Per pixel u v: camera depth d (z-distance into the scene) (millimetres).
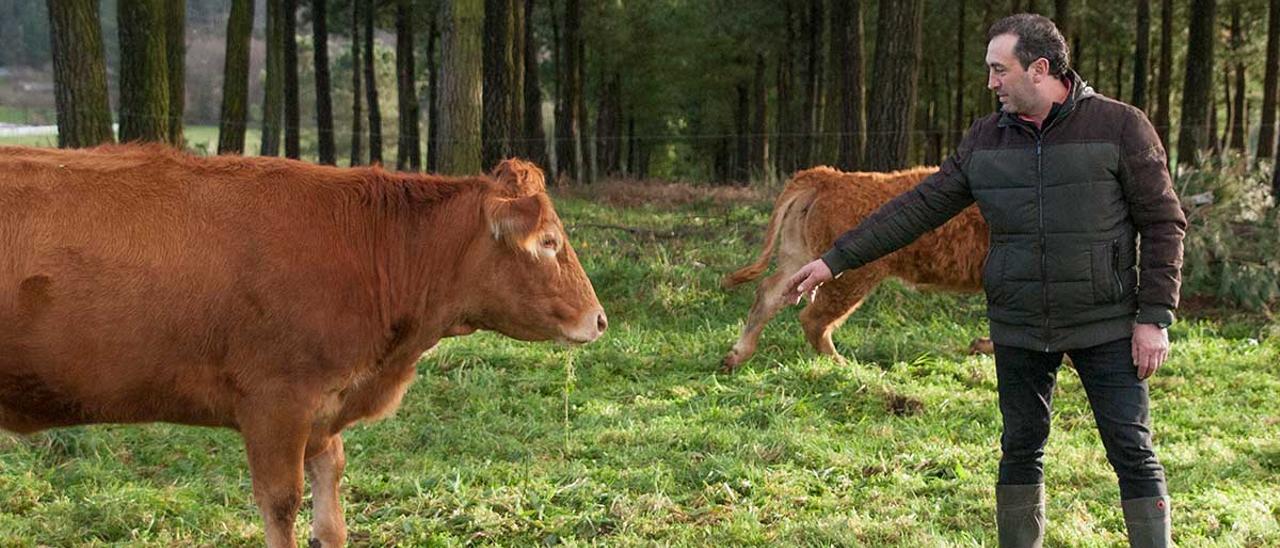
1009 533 4168
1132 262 3816
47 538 4824
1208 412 7004
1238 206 11242
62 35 10609
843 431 6715
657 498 5293
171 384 3916
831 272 4254
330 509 4520
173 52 16844
